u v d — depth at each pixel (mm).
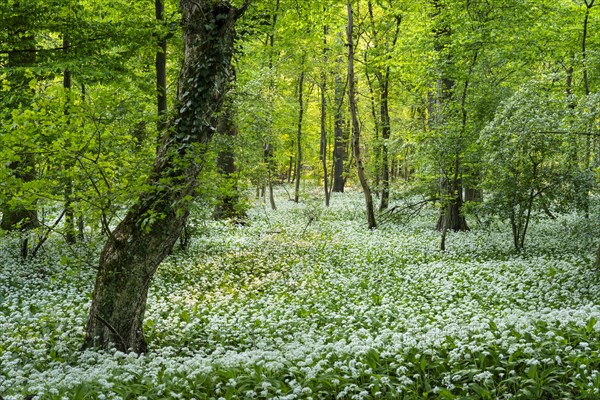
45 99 8148
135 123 8203
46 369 7332
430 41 18375
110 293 7742
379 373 6270
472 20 16438
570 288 10656
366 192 21688
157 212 7527
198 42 8039
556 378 5770
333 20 23578
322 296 11336
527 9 16375
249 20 14891
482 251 15656
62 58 11375
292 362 6719
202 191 8016
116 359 7258
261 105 17703
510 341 6539
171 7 16516
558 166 14320
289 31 23109
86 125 7797
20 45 11492
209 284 12547
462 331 7117
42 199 8328
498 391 5668
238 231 20469
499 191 15102
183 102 8078
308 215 24891
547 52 19500
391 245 17312
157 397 5781
